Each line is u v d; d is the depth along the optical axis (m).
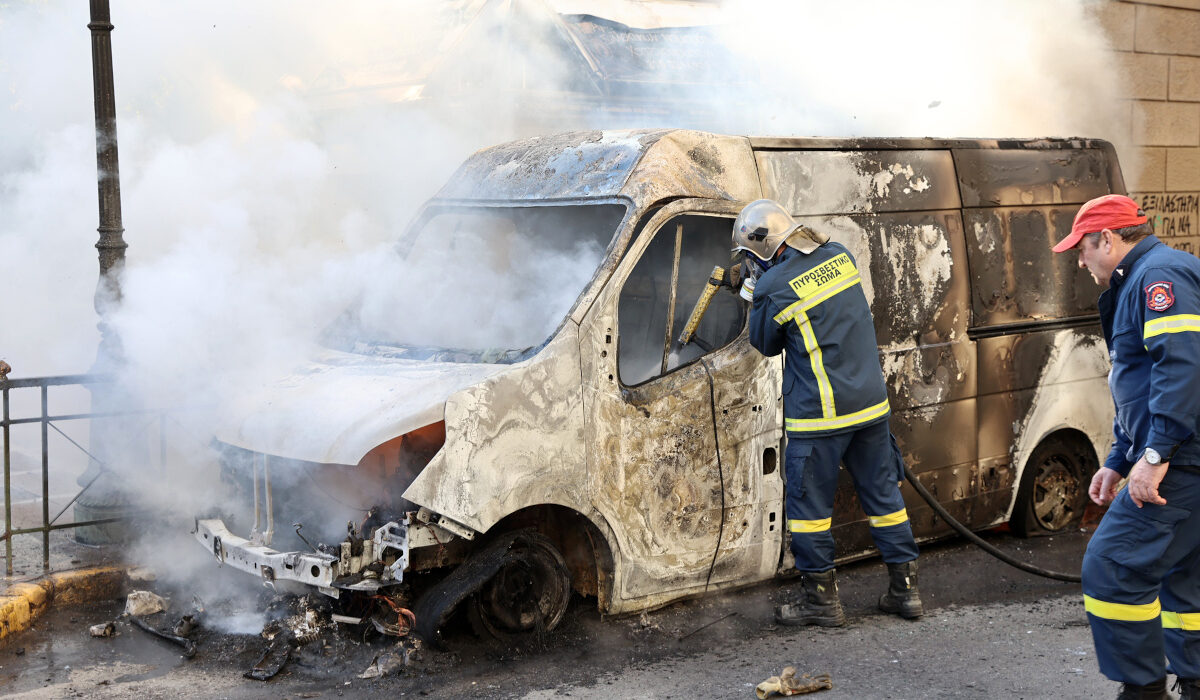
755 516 4.82
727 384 4.69
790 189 5.04
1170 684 3.98
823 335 4.52
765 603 4.99
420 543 3.96
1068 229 6.13
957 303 5.56
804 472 4.61
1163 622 3.54
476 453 4.00
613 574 4.39
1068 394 6.08
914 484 5.19
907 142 5.47
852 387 4.54
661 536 4.52
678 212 4.59
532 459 4.13
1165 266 3.33
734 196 4.82
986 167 5.79
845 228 5.18
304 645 4.36
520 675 4.12
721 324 4.82
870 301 5.20
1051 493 6.21
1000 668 4.20
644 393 4.45
